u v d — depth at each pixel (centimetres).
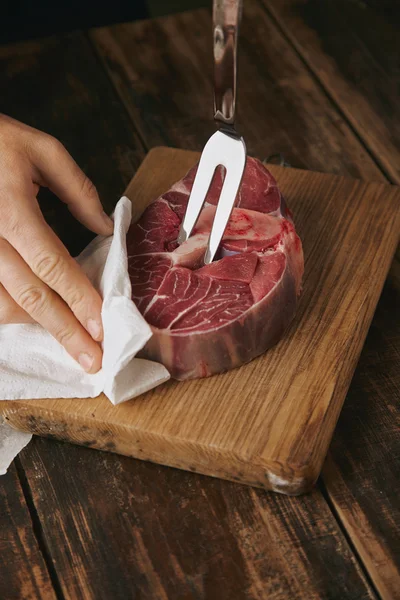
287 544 74
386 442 79
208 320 79
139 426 77
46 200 98
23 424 80
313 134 105
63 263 78
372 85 109
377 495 76
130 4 135
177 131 106
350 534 74
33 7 132
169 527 75
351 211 93
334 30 116
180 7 148
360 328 84
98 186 100
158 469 79
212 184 88
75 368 81
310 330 83
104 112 108
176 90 111
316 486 77
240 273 81
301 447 75
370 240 91
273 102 109
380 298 89
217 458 76
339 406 80
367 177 100
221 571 73
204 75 112
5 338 82
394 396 81
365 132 104
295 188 96
